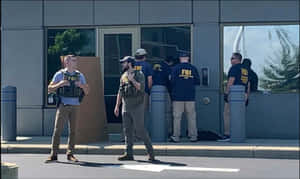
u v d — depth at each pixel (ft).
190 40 40.42
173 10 40.42
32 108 42.04
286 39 39.27
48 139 39.63
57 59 42.24
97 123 37.42
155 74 37.96
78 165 29.30
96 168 28.25
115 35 41.63
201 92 40.14
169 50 40.81
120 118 41.70
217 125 39.99
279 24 39.37
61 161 30.60
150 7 40.73
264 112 39.58
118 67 41.65
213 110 40.01
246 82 37.37
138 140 37.19
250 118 39.73
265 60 39.55
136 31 41.29
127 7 41.06
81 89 30.12
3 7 42.27
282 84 39.40
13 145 35.27
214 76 39.99
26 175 26.27
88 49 41.96
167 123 38.81
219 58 39.91
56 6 41.91
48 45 42.22
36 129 42.01
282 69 39.34
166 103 38.22
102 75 41.91
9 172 15.76
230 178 25.54
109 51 41.75
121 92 29.45
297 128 39.14
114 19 41.22
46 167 28.66
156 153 33.12
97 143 36.45
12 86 39.14
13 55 42.22
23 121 42.11
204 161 30.86
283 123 39.32
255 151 32.32
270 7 39.27
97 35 41.78
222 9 39.78
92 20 41.52
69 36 42.09
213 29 39.93
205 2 40.01
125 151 31.30
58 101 29.84
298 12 38.99
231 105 35.83
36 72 42.01
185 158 32.09
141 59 36.29
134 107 29.35
